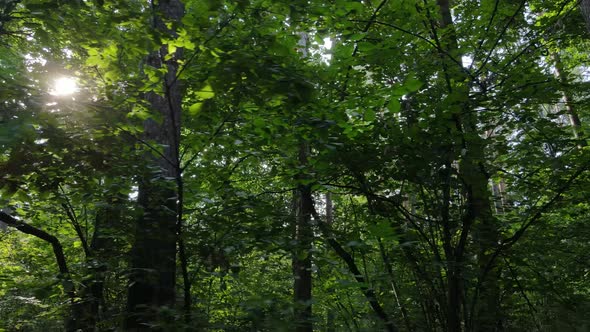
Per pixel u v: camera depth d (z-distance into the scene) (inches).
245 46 135.8
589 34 258.7
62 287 152.5
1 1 141.2
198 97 134.4
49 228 297.7
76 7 132.7
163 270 146.6
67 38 187.9
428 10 197.5
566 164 161.9
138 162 149.8
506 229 189.2
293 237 166.2
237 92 122.4
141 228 150.0
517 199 197.6
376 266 205.9
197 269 140.4
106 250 167.9
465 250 181.9
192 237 144.3
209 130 184.2
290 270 205.8
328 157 168.7
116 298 201.9
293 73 119.9
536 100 173.2
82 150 140.2
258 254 163.5
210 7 114.8
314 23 187.2
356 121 157.5
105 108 134.6
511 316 184.1
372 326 172.7
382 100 139.8
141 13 123.3
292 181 196.1
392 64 185.5
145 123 182.4
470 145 159.0
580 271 217.2
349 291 195.5
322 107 155.1
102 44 133.7
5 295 215.6
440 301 181.8
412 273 194.5
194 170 186.7
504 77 173.0
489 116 176.4
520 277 200.7
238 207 156.0
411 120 173.3
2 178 143.8
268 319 106.6
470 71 190.1
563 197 187.6
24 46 231.5
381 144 177.5
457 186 170.1
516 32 243.3
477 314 173.2
